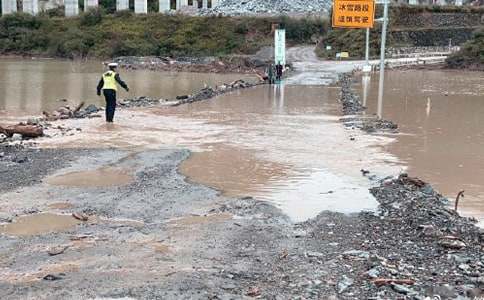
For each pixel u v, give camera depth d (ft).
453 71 178.29
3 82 123.65
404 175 36.88
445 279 21.15
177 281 20.53
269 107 77.56
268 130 57.00
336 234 26.43
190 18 262.26
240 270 21.88
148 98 90.58
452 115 73.26
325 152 46.06
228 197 32.63
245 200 31.94
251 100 86.53
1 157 41.57
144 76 153.69
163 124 60.29
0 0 315.58
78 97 95.66
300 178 37.24
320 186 35.29
